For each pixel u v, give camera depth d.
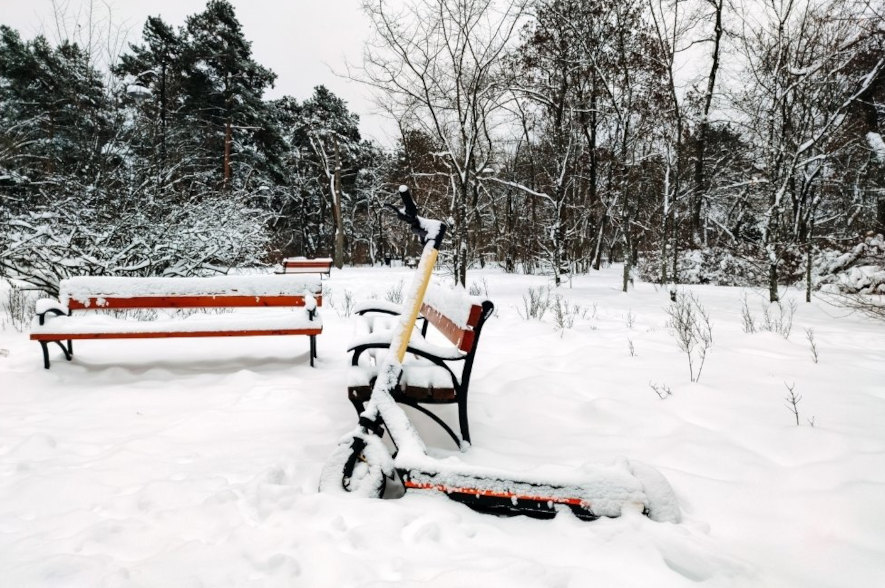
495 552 1.76
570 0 13.08
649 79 11.88
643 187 21.30
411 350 2.62
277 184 29.41
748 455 2.53
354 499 2.04
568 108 14.52
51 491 2.18
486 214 21.33
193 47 22.62
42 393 3.68
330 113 32.97
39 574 1.57
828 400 3.22
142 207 8.33
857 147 14.10
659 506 2.02
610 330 6.04
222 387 3.79
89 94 10.64
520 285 13.34
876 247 13.38
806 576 1.68
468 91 9.74
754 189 16.66
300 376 4.12
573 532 1.89
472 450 2.67
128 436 2.89
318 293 4.68
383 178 33.78
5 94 18.81
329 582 1.56
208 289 4.46
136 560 1.70
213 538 1.83
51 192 9.22
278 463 2.42
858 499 2.04
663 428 2.92
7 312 6.52
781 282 14.03
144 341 5.30
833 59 9.23
